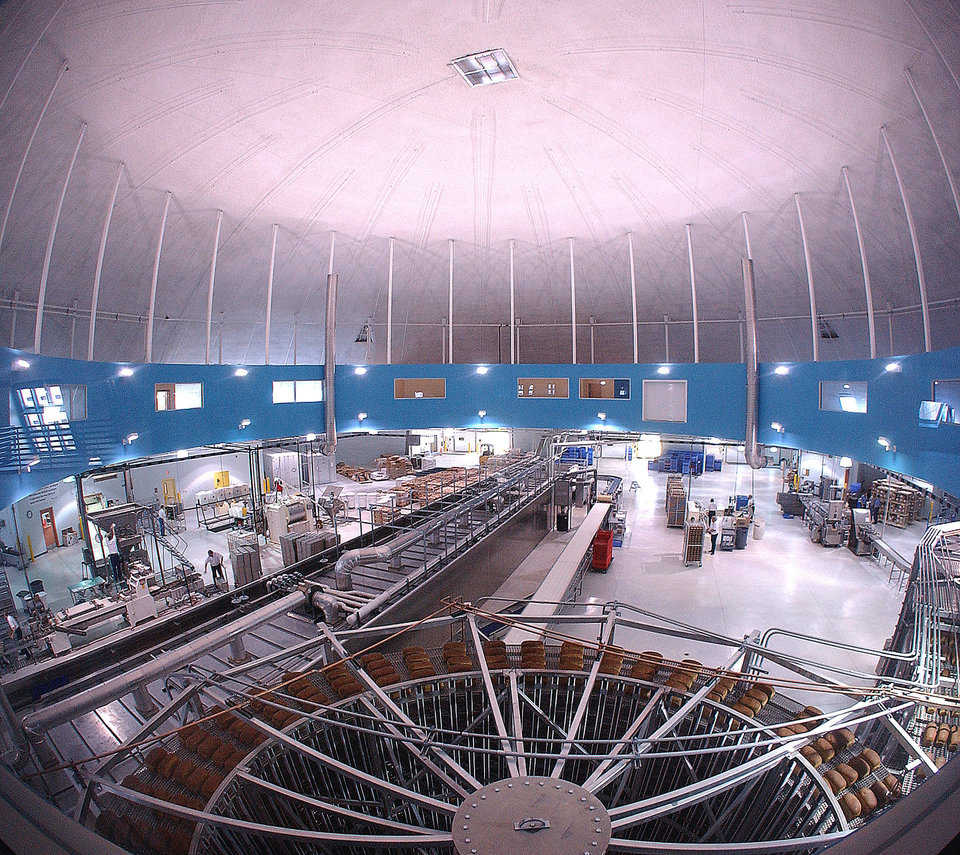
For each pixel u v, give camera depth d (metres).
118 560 21.72
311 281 30.06
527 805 7.47
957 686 11.11
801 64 16.09
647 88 18.30
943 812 2.17
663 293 30.67
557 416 27.84
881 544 24.95
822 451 19.50
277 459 33.78
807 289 26.94
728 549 27.64
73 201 19.83
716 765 10.19
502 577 25.44
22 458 12.79
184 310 28.56
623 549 28.00
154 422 19.53
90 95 16.12
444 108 19.50
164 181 21.02
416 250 29.55
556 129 20.80
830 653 17.88
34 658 15.30
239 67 16.56
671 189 23.53
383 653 14.66
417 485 29.75
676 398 25.61
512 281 29.36
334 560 20.72
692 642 18.47
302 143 20.72
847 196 20.84
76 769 9.98
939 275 22.27
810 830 8.64
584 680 12.09
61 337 25.73
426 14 15.20
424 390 28.16
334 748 10.51
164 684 14.02
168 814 8.46
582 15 15.38
